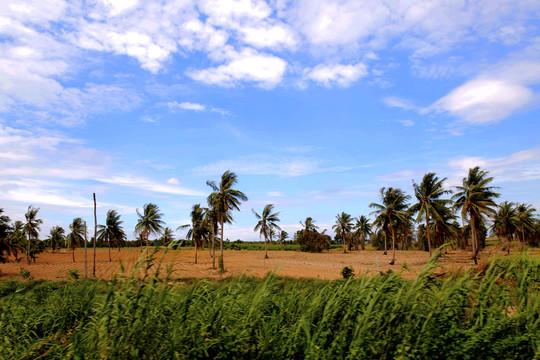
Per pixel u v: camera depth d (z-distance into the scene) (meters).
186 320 3.35
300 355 3.21
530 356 3.00
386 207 44.16
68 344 3.50
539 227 42.28
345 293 3.77
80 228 62.59
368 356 2.94
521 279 3.94
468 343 2.93
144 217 48.50
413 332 3.18
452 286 3.66
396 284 3.75
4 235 40.94
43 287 17.17
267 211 59.09
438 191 40.47
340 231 77.88
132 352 2.96
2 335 4.08
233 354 3.05
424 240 69.88
